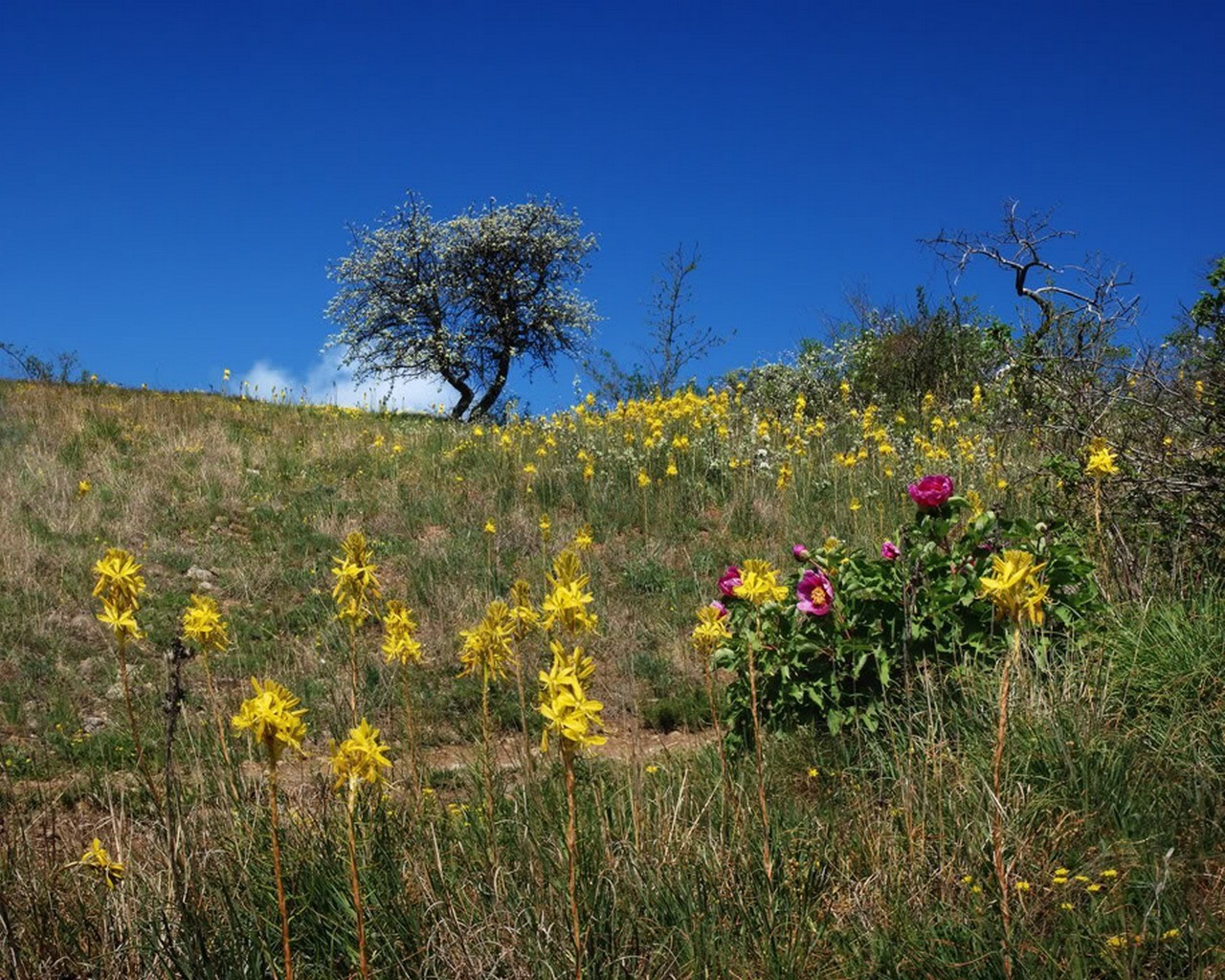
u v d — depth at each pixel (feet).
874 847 10.84
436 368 97.60
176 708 9.47
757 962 9.44
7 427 43.45
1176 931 8.71
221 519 34.32
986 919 9.45
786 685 15.35
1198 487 17.63
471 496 36.55
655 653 24.14
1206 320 20.12
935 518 16.01
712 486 35.58
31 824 12.66
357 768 7.61
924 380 52.29
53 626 24.88
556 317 100.07
